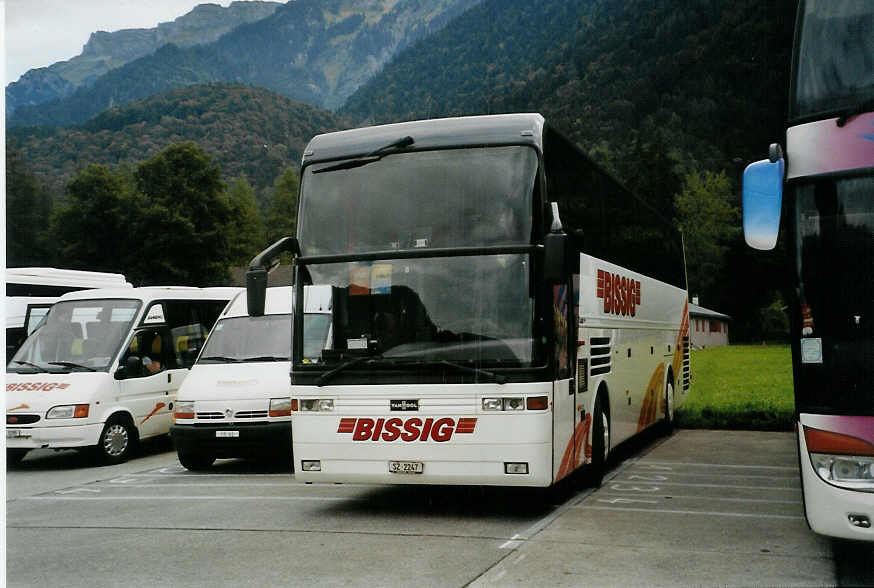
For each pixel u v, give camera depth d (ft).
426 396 28.58
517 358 28.12
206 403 41.96
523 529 27.89
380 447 28.89
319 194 30.73
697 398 77.30
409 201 29.76
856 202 21.48
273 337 46.39
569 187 32.76
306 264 30.30
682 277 64.49
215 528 28.81
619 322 40.86
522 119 29.81
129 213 238.89
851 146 21.72
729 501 33.01
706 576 22.03
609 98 589.73
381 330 29.25
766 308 341.62
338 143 31.12
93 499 36.06
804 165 22.13
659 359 52.54
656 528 27.96
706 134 504.02
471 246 28.99
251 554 24.88
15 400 45.27
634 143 367.25
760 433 57.82
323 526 28.73
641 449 49.80
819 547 25.26
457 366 28.32
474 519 29.66
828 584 21.33
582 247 34.06
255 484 38.78
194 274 243.40
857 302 21.11
